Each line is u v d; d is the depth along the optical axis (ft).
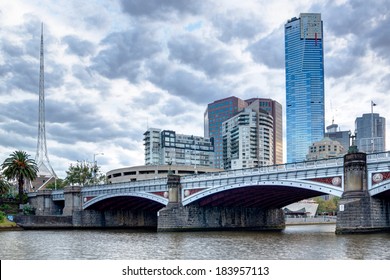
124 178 611.47
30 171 442.91
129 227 437.99
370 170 223.51
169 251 180.04
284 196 323.78
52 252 180.75
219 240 233.35
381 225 226.58
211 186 306.35
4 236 280.51
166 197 330.95
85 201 413.39
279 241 221.66
